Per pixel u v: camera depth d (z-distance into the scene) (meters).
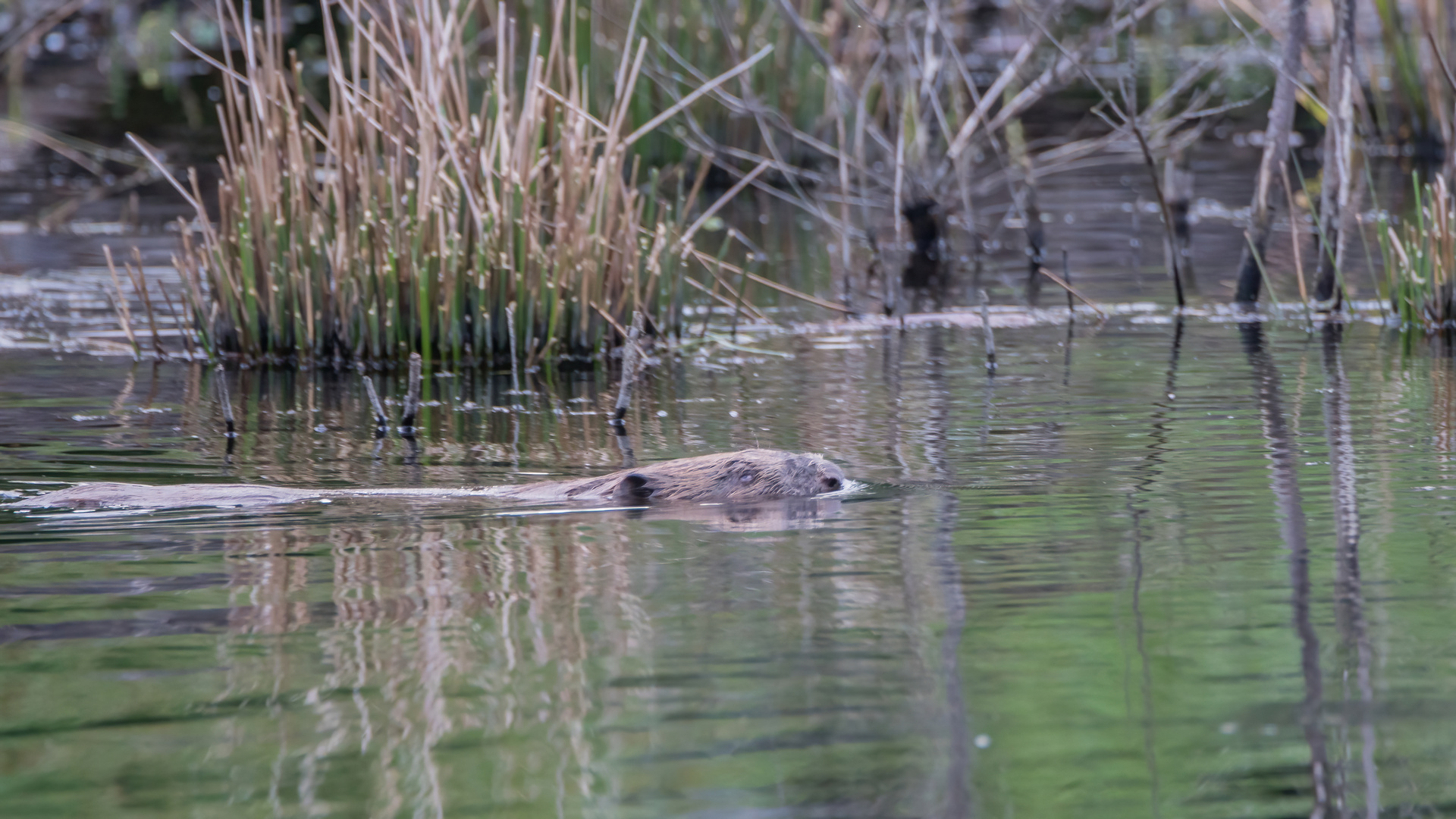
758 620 9.42
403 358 19.98
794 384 18.31
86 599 9.84
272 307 20.14
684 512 12.23
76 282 25.06
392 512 12.21
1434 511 11.71
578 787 7.14
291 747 7.60
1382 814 6.96
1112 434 14.98
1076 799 7.10
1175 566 10.45
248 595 9.94
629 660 8.73
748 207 34.62
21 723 7.88
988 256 28.75
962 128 28.44
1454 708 8.01
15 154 38.41
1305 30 22.88
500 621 9.41
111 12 54.47
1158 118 34.69
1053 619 9.40
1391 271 22.80
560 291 20.16
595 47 32.75
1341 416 15.55
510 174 19.94
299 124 20.83
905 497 12.57
